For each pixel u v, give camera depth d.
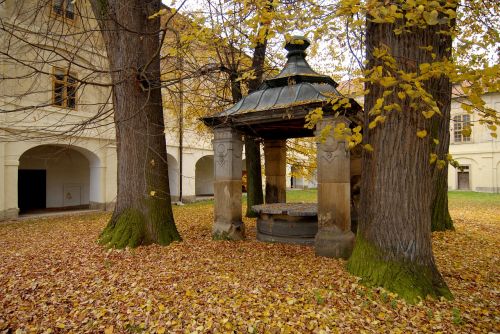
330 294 4.24
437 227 8.35
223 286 4.61
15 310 4.04
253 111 6.88
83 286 4.69
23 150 12.98
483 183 29.91
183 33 5.56
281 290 4.46
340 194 6.20
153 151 6.53
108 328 3.62
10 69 12.05
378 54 3.48
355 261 4.82
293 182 35.38
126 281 4.85
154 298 4.25
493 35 3.62
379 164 4.48
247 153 12.19
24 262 5.86
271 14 3.96
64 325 3.70
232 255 6.25
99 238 7.14
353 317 3.72
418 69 3.98
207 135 18.86
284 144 10.31
